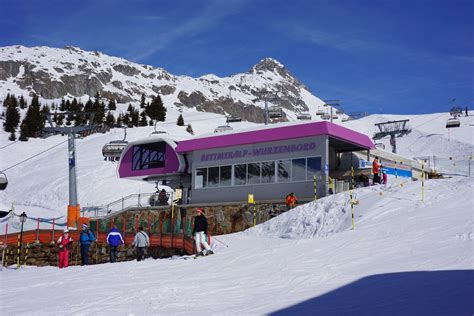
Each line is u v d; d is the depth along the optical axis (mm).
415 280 11156
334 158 35906
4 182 53375
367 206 23031
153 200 40688
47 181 69500
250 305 10047
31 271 19578
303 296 10586
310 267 13938
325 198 26172
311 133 30625
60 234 31828
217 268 15312
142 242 21078
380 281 11438
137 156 40406
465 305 8688
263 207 29828
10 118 142875
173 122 145375
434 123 122875
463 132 106375
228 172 34156
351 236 18328
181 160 37469
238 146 33969
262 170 32594
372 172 32875
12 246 32125
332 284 11609
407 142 108938
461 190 22688
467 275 11078
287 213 25969
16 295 13289
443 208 20531
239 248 20172
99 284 13977
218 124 128750
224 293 11445
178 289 12125
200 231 18828
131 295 11680
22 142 115625
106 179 65375
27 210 59125
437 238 15844
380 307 9102
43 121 138625
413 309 8742
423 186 24375
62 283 14859
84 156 80250
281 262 15133
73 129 45062
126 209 36000
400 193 23984
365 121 149625
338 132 31234
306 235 22688
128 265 18094
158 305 10438
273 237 23922
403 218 20000
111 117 150750
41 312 10273
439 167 51344
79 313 9922
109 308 10352
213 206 31891
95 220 34531
